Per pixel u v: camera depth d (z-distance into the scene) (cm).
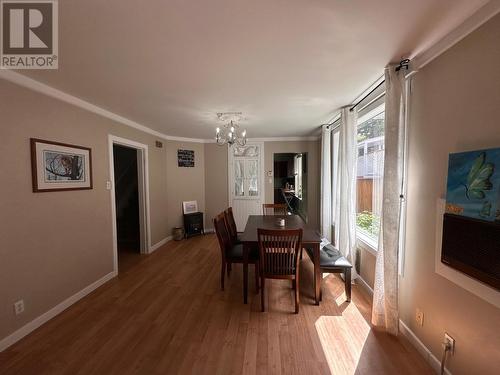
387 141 197
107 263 319
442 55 158
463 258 137
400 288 207
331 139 416
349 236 305
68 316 237
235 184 571
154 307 253
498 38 120
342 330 212
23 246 209
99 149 306
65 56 177
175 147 520
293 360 179
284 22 141
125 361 179
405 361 176
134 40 158
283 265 239
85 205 281
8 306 196
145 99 274
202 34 152
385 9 130
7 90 196
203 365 175
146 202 428
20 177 206
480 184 125
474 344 135
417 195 184
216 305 256
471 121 136
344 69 204
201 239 518
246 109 318
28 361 179
